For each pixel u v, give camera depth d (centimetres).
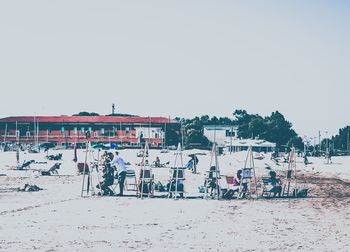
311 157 10756
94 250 1095
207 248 1135
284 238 1281
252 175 2459
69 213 1756
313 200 2364
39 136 11769
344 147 18450
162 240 1236
